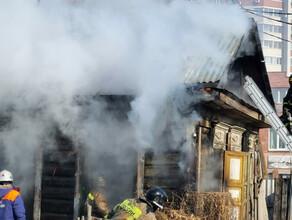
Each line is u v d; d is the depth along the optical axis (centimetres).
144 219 636
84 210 938
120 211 642
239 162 1102
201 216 874
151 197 671
